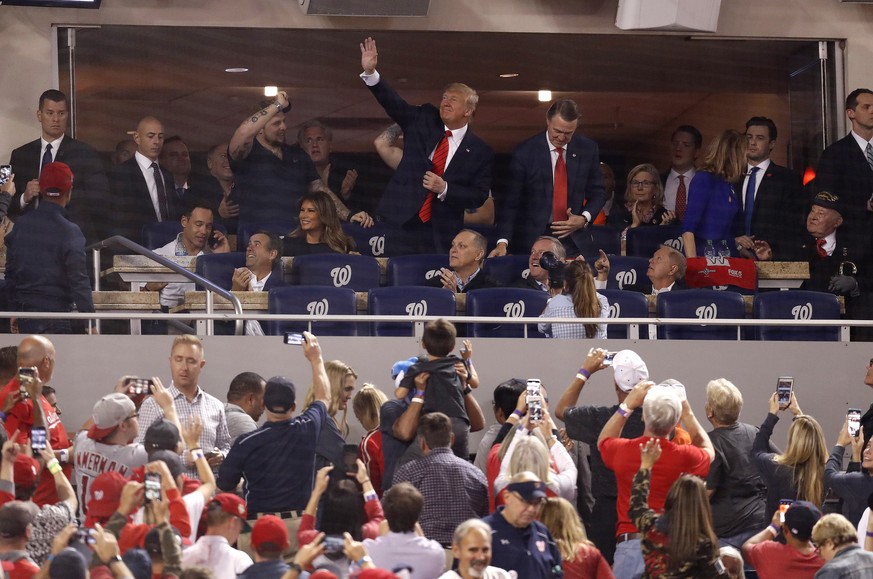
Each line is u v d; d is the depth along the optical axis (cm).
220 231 3712
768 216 3600
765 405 2711
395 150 4050
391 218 3494
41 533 1842
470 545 1662
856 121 3619
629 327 2908
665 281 3184
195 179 3994
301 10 3750
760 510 2186
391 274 3219
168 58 4150
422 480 1972
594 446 2194
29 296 2795
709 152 3431
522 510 1762
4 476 1886
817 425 2195
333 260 3150
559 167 3459
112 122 4584
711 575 1747
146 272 3200
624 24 3803
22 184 3500
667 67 4391
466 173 3456
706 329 2994
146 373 2580
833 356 2744
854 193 3591
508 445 2050
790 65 4134
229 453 2047
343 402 2291
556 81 4800
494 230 3675
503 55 4312
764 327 3052
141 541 1753
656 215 3922
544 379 2623
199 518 1880
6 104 3628
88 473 2025
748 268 3309
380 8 3728
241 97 4797
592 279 2753
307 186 3728
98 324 2877
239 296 2992
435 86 4916
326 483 1870
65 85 3712
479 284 3108
